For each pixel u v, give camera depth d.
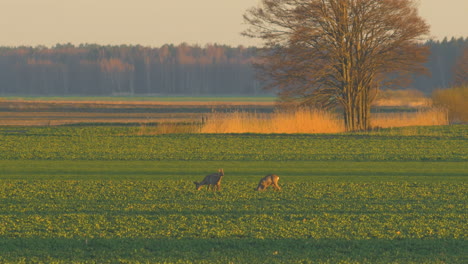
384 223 30.73
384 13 88.94
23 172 49.19
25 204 35.59
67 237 27.94
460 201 36.84
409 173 49.00
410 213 33.22
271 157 59.78
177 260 24.27
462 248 26.25
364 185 42.53
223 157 59.66
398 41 88.94
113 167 52.47
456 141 73.88
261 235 28.34
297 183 43.28
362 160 57.72
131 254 25.09
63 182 43.50
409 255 25.12
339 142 72.62
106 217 31.92
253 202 36.22
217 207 34.72
